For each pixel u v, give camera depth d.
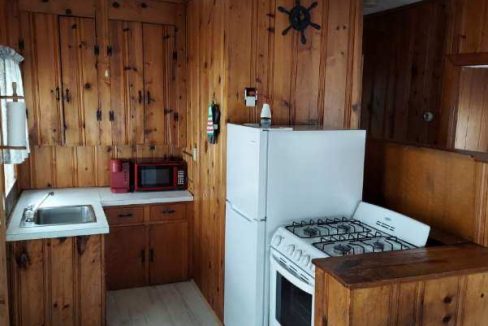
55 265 2.98
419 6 4.21
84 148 4.21
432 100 4.08
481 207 2.23
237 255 3.00
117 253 3.99
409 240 2.41
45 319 3.00
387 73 4.69
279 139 2.65
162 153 4.47
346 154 2.84
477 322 2.02
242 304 2.93
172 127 4.24
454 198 2.42
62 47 3.81
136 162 4.22
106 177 4.32
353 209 2.91
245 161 2.81
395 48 4.55
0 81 2.59
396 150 2.90
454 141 3.88
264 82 3.20
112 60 3.97
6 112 2.43
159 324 3.51
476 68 3.85
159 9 4.05
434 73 4.05
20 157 2.55
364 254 2.10
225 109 3.17
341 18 3.34
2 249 2.70
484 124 3.98
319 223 2.73
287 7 3.19
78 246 3.01
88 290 3.07
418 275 1.86
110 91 4.00
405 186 2.83
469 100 3.88
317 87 3.34
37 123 3.82
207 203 3.70
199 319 3.58
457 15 3.79
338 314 1.85
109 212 3.89
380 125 4.84
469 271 1.94
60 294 3.02
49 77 3.80
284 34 3.21
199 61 3.77
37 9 3.71
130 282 4.09
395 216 2.57
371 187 3.16
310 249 2.29
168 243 4.14
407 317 1.87
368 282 1.78
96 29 3.89
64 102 3.87
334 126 3.42
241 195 2.90
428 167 2.62
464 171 2.34
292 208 2.73
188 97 4.17
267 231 2.69
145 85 4.10
